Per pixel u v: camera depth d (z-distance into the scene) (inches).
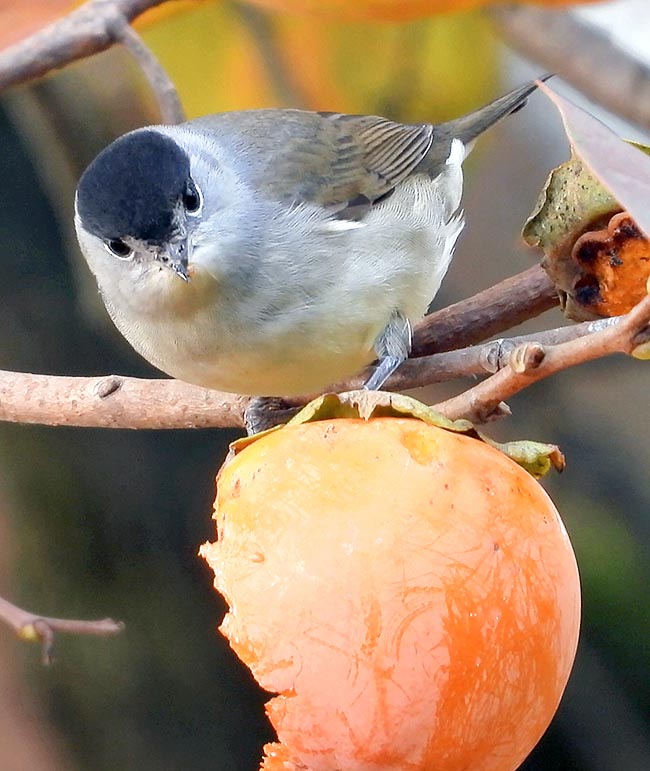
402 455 92.4
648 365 100.9
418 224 96.7
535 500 92.6
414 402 92.7
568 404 101.4
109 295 95.8
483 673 92.2
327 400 92.7
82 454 100.3
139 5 96.4
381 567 92.2
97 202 95.3
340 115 97.2
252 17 97.9
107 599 100.0
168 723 99.8
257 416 95.6
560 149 102.3
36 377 95.6
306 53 98.1
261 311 95.5
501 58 99.3
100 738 99.7
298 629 92.2
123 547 100.3
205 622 100.2
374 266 96.0
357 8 95.6
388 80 98.4
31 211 100.6
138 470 100.5
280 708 92.3
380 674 92.1
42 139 100.1
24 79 96.3
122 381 95.5
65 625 95.1
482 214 102.3
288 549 92.3
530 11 98.8
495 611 92.2
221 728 99.8
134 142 95.5
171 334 95.6
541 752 100.1
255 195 95.8
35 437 100.3
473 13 98.3
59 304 100.7
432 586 92.2
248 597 92.3
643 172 91.8
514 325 95.7
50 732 99.7
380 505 92.3
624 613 100.4
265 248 95.6
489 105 98.3
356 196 96.4
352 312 95.8
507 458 92.7
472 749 92.3
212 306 95.3
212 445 100.7
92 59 99.7
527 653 92.3
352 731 92.2
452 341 95.7
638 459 101.3
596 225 94.0
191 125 96.4
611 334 92.6
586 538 100.7
